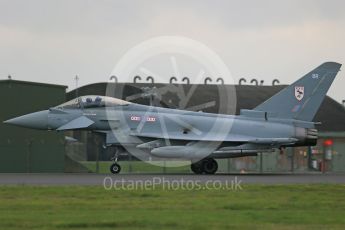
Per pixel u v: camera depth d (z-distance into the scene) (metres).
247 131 111.44
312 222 47.53
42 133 124.94
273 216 50.19
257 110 113.75
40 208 54.09
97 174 106.75
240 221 47.44
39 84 124.12
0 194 64.81
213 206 56.12
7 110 122.19
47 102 124.81
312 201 60.94
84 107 110.31
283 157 157.12
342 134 161.50
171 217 48.78
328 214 51.72
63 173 115.19
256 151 110.81
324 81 113.88
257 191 70.00
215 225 45.19
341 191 70.69
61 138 126.62
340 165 161.00
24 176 97.19
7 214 50.16
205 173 109.88
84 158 177.62
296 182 84.69
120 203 57.75
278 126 112.50
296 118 113.94
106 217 48.56
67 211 52.25
